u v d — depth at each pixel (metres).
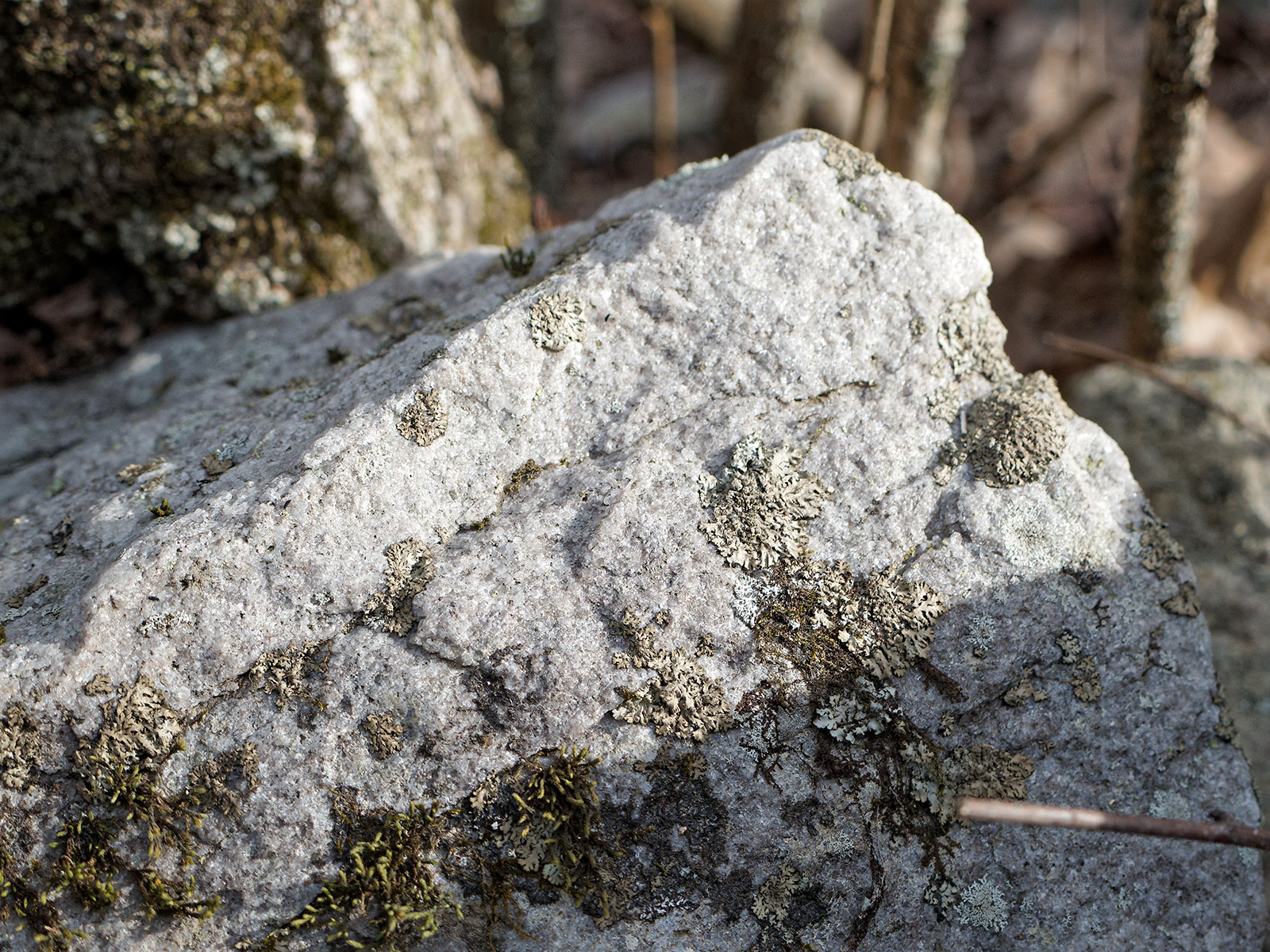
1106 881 1.58
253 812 1.45
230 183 2.28
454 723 1.46
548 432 1.62
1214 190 4.57
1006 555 1.57
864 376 1.66
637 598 1.50
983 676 1.55
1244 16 5.54
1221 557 2.38
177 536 1.53
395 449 1.57
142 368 2.29
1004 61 5.56
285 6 2.16
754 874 1.48
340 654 1.49
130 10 2.03
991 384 1.68
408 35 2.48
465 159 2.83
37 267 2.31
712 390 1.65
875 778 1.51
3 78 2.05
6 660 1.48
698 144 5.69
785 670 1.51
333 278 2.43
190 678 1.48
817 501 1.58
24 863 1.46
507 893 1.44
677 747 1.47
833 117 4.77
